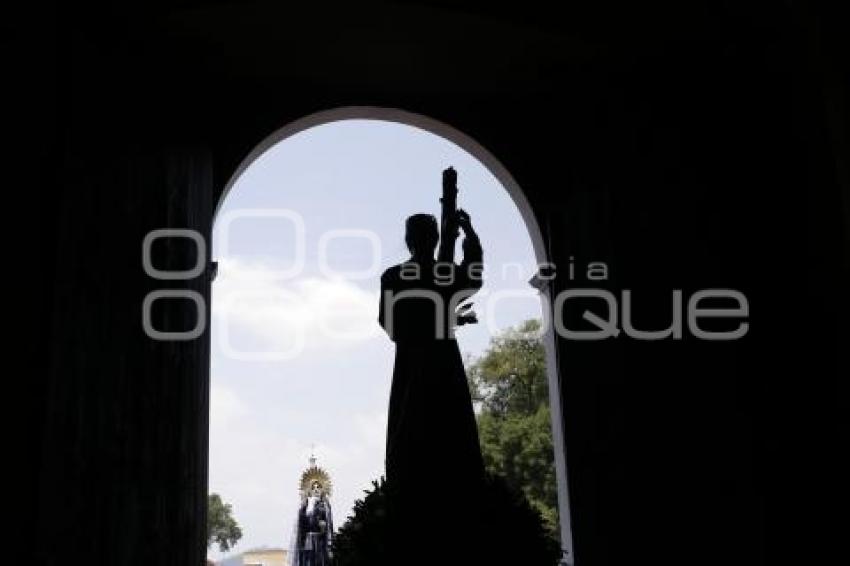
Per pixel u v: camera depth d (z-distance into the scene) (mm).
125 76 4754
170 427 4680
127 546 4156
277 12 5727
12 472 3568
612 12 5855
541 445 19688
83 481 3879
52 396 3699
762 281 5102
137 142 4750
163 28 5512
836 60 4703
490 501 4000
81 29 4359
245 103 6664
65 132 3986
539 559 3918
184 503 4746
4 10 3971
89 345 4035
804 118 4918
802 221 4914
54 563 3609
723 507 4969
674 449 5211
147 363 4531
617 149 6168
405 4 5738
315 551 10477
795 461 4750
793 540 4676
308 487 10961
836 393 4645
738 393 5055
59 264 3834
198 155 5566
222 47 6086
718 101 5633
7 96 3930
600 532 5418
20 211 3846
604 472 5492
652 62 6129
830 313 4695
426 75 6695
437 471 3990
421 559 3775
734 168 5410
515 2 5914
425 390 4117
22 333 3727
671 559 5059
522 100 7035
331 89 6855
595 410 5652
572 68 6512
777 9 5027
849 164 4594
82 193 4098
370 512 3990
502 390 21938
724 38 5535
